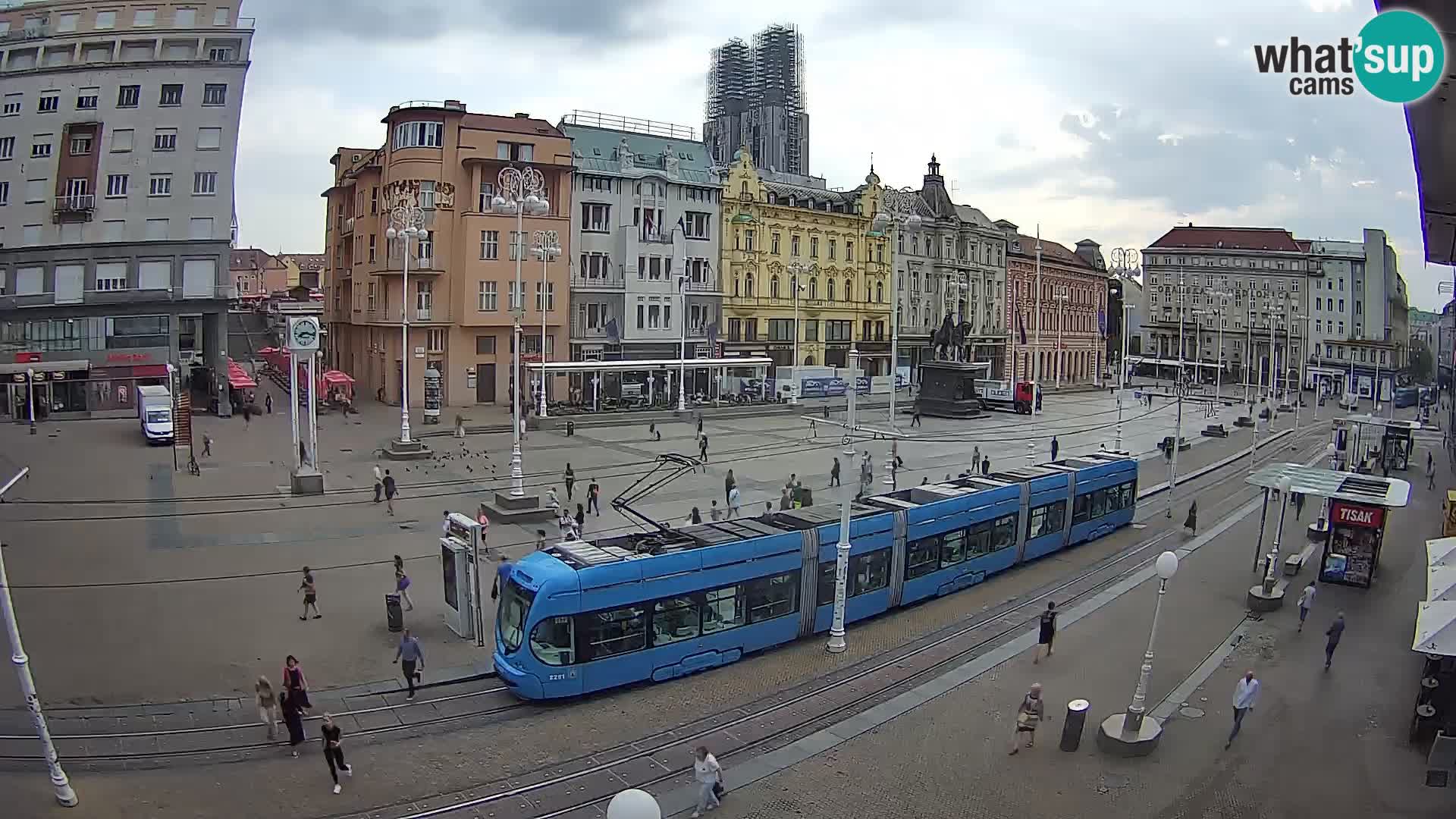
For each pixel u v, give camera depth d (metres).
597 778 17.62
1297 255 139.25
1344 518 33.31
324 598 26.84
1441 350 136.12
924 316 104.75
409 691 20.98
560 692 20.77
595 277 76.38
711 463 51.47
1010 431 71.12
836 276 94.50
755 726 20.16
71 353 62.78
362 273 77.56
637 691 21.94
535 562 21.66
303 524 35.00
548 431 61.97
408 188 69.50
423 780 17.23
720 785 16.59
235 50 65.88
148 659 21.95
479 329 72.06
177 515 35.59
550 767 18.00
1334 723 21.52
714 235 83.75
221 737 18.52
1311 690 23.48
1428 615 20.28
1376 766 19.42
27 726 18.42
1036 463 54.88
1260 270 141.62
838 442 60.00
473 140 70.31
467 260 70.12
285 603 26.31
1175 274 146.25
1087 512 38.53
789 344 90.44
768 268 88.19
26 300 61.72
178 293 64.31
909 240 101.75
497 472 46.41
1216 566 35.66
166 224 64.25
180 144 64.56
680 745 19.14
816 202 92.00
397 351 71.44
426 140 69.75
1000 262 114.12
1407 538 41.59
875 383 90.62
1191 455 66.38
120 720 18.92
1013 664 24.50
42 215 62.75
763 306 87.69
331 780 17.06
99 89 63.88
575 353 75.44
